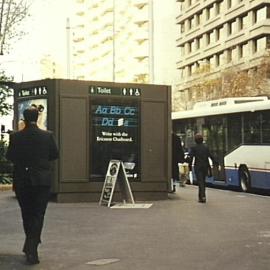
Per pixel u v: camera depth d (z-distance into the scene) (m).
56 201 15.48
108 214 13.15
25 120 8.23
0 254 8.55
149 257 8.33
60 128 15.48
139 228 11.08
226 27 79.44
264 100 20.92
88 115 15.76
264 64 52.88
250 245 9.26
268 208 14.54
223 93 57.09
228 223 11.77
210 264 7.83
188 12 92.25
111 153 16.00
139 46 109.56
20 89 16.61
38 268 7.63
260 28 69.94
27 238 8.00
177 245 9.28
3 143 21.42
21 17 22.78
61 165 15.46
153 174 16.45
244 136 21.00
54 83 15.53
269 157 19.41
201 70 73.12
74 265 7.80
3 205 14.82
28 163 8.04
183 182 22.69
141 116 16.34
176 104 73.88
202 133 23.84
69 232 10.59
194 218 12.53
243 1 74.31
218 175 22.67
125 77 112.56
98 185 15.81
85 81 15.75
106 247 9.12
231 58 78.00
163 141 16.59
